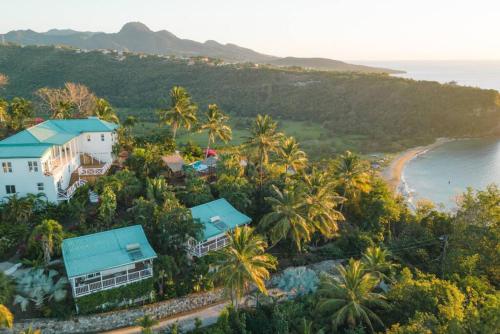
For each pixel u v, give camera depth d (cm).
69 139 5412
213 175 6206
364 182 6181
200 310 4106
